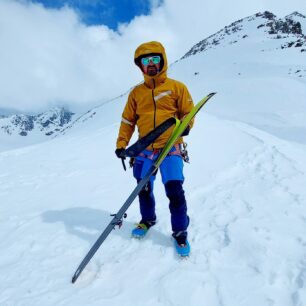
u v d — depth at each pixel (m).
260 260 3.32
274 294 2.85
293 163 7.00
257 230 3.89
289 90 40.81
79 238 4.07
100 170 7.41
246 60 66.06
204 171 6.64
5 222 4.70
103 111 75.31
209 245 3.71
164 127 3.40
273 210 4.50
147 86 3.72
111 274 3.29
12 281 3.24
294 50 68.00
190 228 4.16
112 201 5.30
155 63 3.54
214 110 38.09
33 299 2.94
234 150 8.30
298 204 4.68
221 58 74.12
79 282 3.18
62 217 4.74
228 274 3.16
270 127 27.25
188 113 3.67
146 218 4.03
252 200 4.91
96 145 9.97
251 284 2.99
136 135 10.66
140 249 3.71
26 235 4.19
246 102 39.03
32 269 3.44
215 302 2.83
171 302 2.85
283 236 3.74
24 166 8.14
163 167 3.58
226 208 4.68
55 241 4.01
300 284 2.94
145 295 2.95
